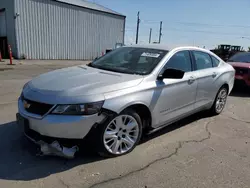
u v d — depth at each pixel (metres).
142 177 2.80
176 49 4.10
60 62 18.28
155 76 3.53
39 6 18.52
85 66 4.15
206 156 3.40
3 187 2.50
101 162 3.07
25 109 3.02
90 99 2.82
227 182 2.80
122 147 3.31
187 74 4.12
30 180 2.64
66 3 20.22
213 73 4.82
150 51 4.05
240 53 9.54
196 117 5.19
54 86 3.02
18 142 3.48
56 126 2.75
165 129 4.37
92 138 2.96
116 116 3.07
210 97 4.89
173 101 3.83
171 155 3.37
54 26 19.83
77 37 21.78
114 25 24.86
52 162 3.02
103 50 24.42
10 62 14.67
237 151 3.62
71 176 2.75
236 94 8.10
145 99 3.31
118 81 3.19
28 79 8.94
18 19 17.52
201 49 4.79
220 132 4.37
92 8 22.31
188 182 2.76
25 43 18.25
